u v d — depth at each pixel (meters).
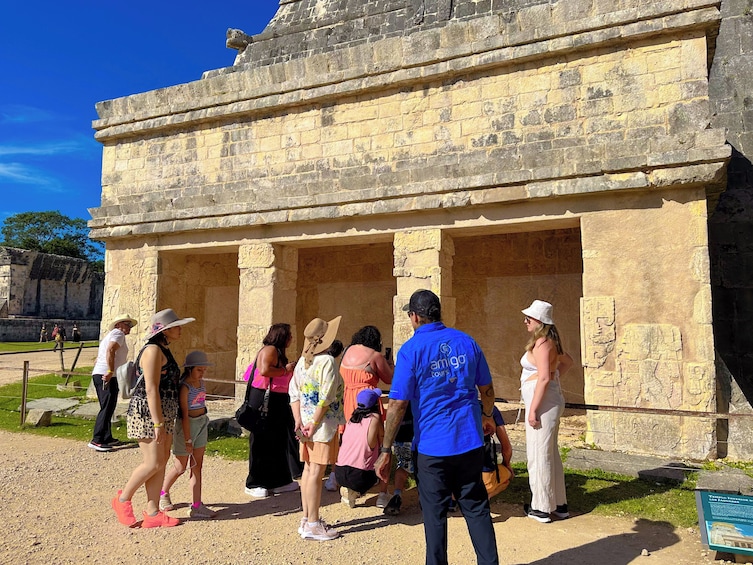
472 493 3.49
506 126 8.04
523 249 10.23
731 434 6.60
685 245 6.81
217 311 11.98
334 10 13.12
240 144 10.04
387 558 4.08
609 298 7.08
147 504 4.93
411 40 8.67
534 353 4.78
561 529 4.64
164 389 4.79
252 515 5.05
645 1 7.27
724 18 10.80
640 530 4.60
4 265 34.59
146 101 10.87
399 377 3.61
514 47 7.96
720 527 4.16
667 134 7.11
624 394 6.90
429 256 8.15
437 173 8.10
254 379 5.72
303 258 12.37
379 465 3.60
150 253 10.52
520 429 8.16
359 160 9.02
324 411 4.48
